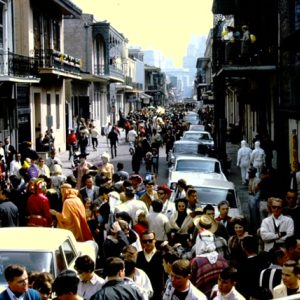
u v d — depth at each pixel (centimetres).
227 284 830
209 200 1836
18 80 3000
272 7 2808
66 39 5981
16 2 3384
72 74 4075
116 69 7125
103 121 6694
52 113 4056
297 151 2392
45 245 1052
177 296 844
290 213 1421
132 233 1182
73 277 744
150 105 11625
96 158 4138
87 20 6056
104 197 1510
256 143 2734
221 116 3500
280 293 838
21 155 2512
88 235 1427
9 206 1451
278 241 1217
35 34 3600
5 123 3136
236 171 3478
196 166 2342
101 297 779
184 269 833
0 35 3083
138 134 4347
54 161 2425
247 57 2898
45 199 1517
